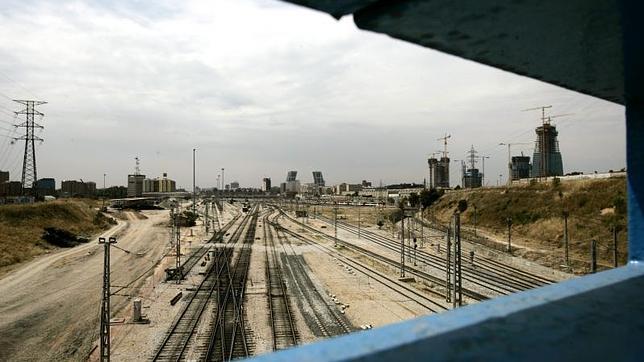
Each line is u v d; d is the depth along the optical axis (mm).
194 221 90812
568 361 1028
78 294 31922
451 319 1391
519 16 1182
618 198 45719
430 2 1057
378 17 1130
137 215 102000
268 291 31734
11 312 27672
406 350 1109
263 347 21453
